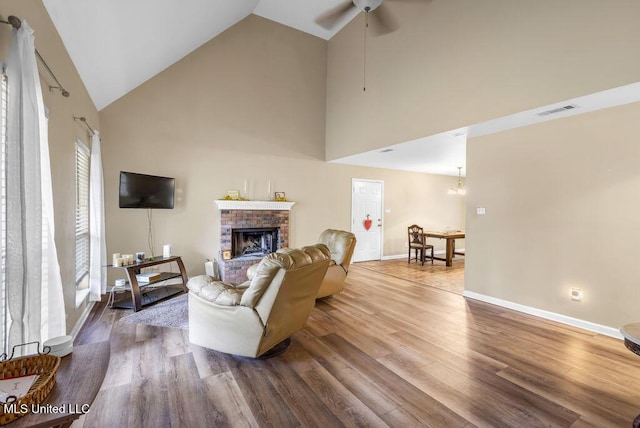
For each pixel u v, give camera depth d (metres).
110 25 2.94
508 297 3.95
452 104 3.90
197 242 5.17
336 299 4.27
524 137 3.76
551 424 1.82
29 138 1.68
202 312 2.66
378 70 5.10
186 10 3.73
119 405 1.94
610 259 3.10
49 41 2.36
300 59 6.19
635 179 2.93
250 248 5.85
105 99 4.26
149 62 4.28
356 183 7.05
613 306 3.08
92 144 3.82
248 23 5.62
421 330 3.21
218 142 5.35
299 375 2.32
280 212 5.87
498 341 2.96
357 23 5.60
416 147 4.97
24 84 1.66
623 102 2.93
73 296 3.03
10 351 1.57
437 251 8.50
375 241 7.44
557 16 2.92
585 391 2.15
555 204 3.50
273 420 1.83
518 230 3.85
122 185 4.11
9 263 1.59
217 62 5.33
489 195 4.14
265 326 2.37
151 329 3.16
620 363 2.54
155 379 2.24
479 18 3.59
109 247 4.51
